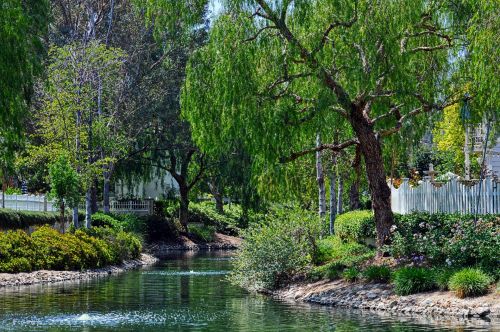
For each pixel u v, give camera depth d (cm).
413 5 2214
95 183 5494
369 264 2436
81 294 2517
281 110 2248
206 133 2352
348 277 2353
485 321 1756
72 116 4322
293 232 2698
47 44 4800
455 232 2248
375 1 2198
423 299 2005
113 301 2319
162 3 2319
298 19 2205
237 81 2206
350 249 2833
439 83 2533
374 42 2186
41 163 5041
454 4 2331
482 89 2114
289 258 2619
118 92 5166
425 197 2880
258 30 2259
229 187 5981
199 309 2120
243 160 5675
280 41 2277
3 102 2169
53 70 4203
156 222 5894
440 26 2395
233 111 2255
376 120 2473
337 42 2305
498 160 3788
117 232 4431
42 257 3250
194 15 2334
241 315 1984
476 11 2183
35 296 2453
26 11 2450
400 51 2252
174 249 5641
